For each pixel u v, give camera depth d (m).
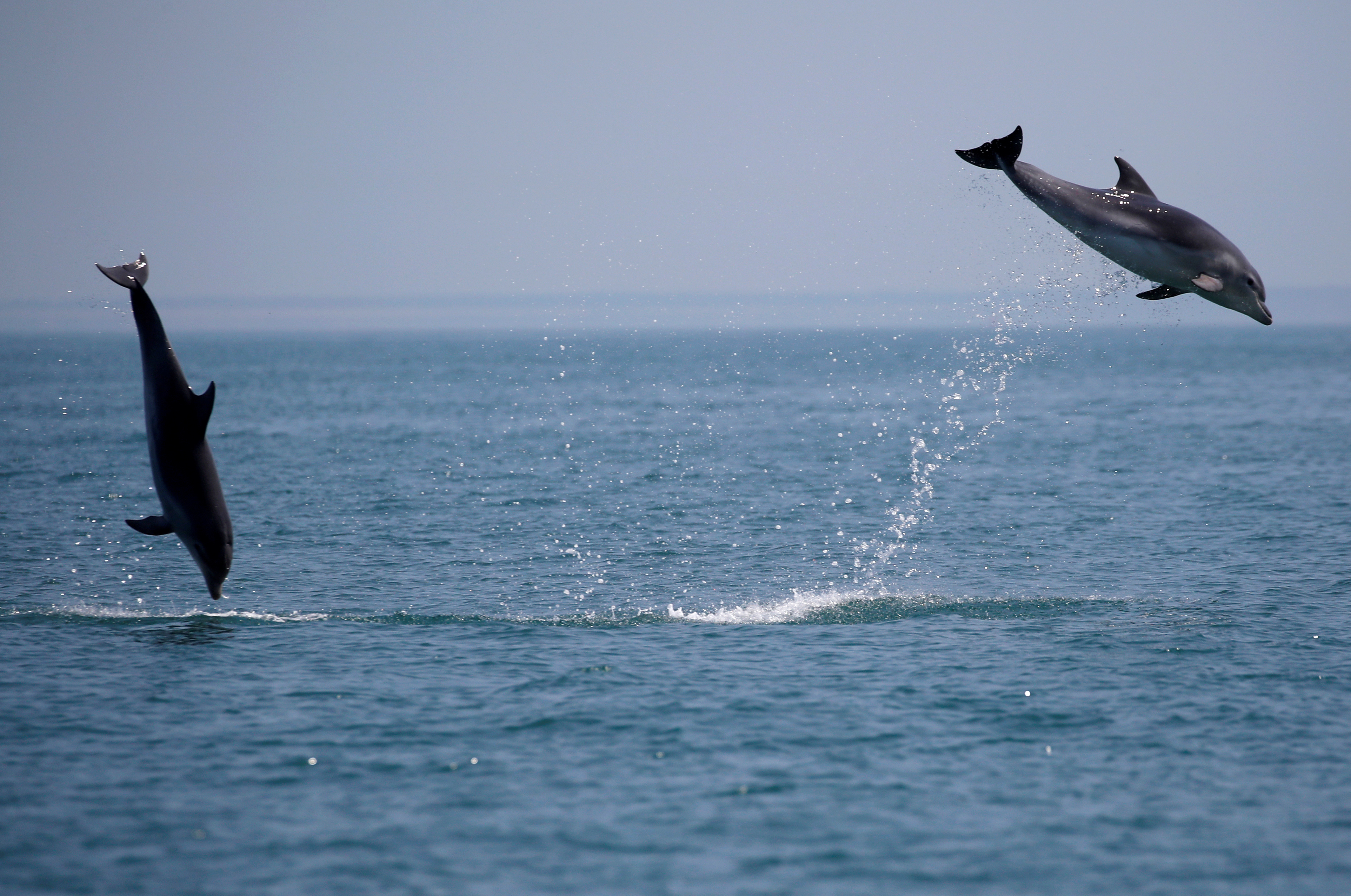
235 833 40.66
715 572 89.06
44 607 75.19
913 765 47.12
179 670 59.81
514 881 37.44
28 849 39.25
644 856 39.19
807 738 50.06
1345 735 50.56
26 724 51.28
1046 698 55.59
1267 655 62.94
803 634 68.19
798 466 160.88
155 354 58.59
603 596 80.12
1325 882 37.44
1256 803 43.47
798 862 38.78
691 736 50.41
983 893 36.81
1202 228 49.59
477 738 50.06
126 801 43.22
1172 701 55.06
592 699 55.25
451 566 90.81
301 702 54.72
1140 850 39.62
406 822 41.66
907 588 82.94
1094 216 50.16
